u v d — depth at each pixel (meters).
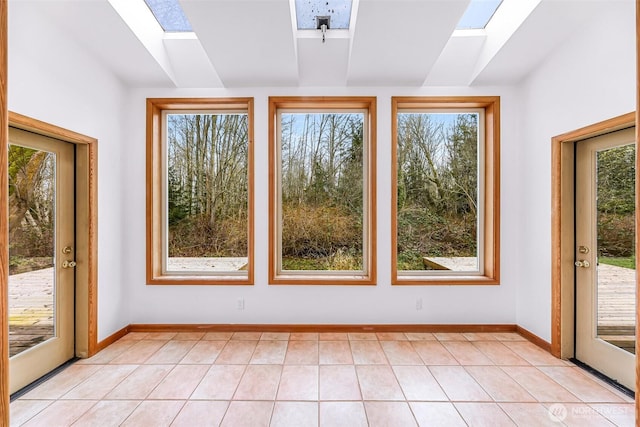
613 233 2.32
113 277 2.99
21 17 2.01
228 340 3.02
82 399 2.08
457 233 3.43
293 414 1.92
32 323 2.32
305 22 2.78
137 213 3.25
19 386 2.18
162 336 3.11
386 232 3.23
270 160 3.22
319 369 2.46
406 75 3.02
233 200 3.44
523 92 3.10
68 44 2.41
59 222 2.53
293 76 3.03
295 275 3.38
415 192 3.43
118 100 3.07
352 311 3.22
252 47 2.61
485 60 2.90
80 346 2.67
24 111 2.04
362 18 2.29
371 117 3.23
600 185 2.41
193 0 2.12
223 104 3.30
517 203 3.20
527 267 3.05
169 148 3.44
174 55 3.03
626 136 2.17
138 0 2.53
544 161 2.79
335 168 3.43
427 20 2.30
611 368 2.30
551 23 2.33
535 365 2.53
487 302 3.23
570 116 2.48
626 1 2.00
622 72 2.04
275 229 3.31
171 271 3.44
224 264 3.44
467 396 2.11
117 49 2.65
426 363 2.56
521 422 1.85
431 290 3.23
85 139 2.61
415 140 3.43
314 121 3.44
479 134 3.40
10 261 2.18
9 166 2.16
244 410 1.96
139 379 2.32
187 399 2.07
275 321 3.23
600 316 2.42
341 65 3.07
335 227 3.43
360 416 1.90
